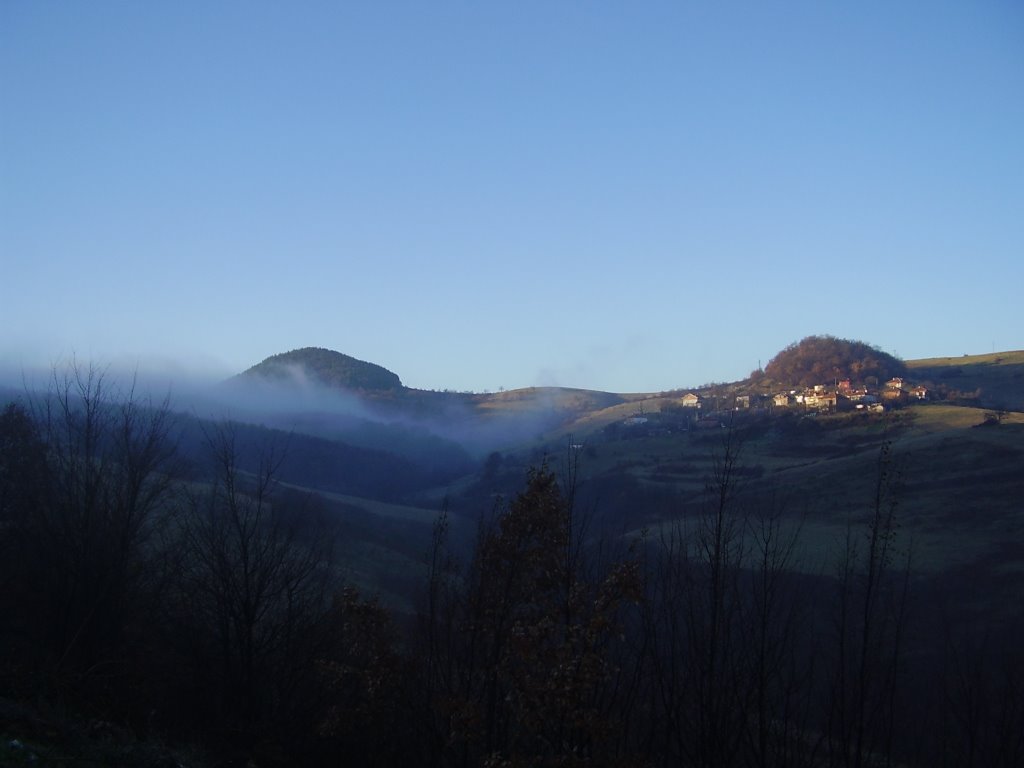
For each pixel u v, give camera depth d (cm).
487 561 1367
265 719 2083
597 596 1260
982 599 2425
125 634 2344
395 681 1478
